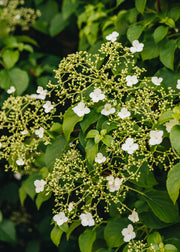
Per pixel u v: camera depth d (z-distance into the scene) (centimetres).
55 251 178
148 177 113
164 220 118
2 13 169
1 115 120
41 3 178
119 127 110
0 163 149
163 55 122
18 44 158
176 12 126
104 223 126
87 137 110
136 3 126
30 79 161
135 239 121
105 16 144
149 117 110
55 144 118
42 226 177
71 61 113
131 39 124
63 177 113
